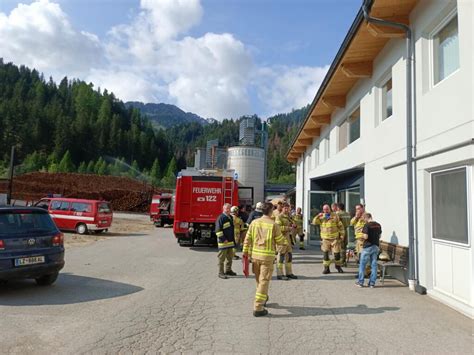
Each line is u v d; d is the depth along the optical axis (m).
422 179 7.34
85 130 108.81
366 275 9.12
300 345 4.61
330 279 8.83
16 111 102.69
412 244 7.59
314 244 15.90
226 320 5.57
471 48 5.88
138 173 99.38
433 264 7.13
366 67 10.65
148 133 137.00
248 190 18.47
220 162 44.44
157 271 9.67
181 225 14.32
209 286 7.92
